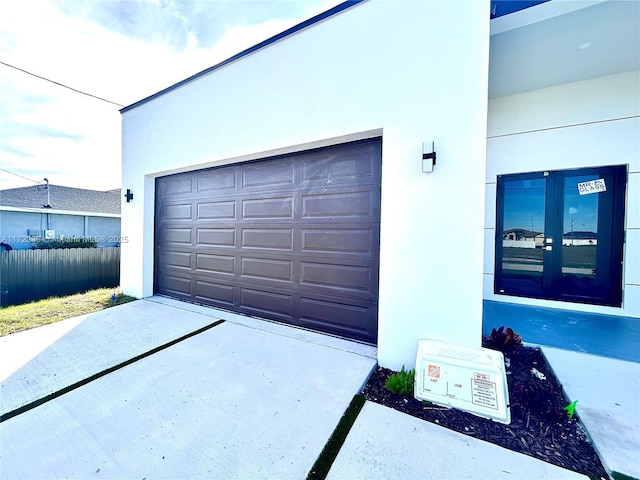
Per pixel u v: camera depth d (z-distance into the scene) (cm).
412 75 262
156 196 566
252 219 423
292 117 343
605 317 386
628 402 201
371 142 317
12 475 153
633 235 386
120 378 252
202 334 356
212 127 427
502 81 410
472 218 238
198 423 193
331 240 348
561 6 252
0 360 288
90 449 171
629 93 384
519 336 298
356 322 333
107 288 777
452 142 245
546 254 446
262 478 150
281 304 396
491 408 195
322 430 185
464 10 238
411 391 226
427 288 256
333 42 310
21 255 678
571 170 427
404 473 151
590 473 147
